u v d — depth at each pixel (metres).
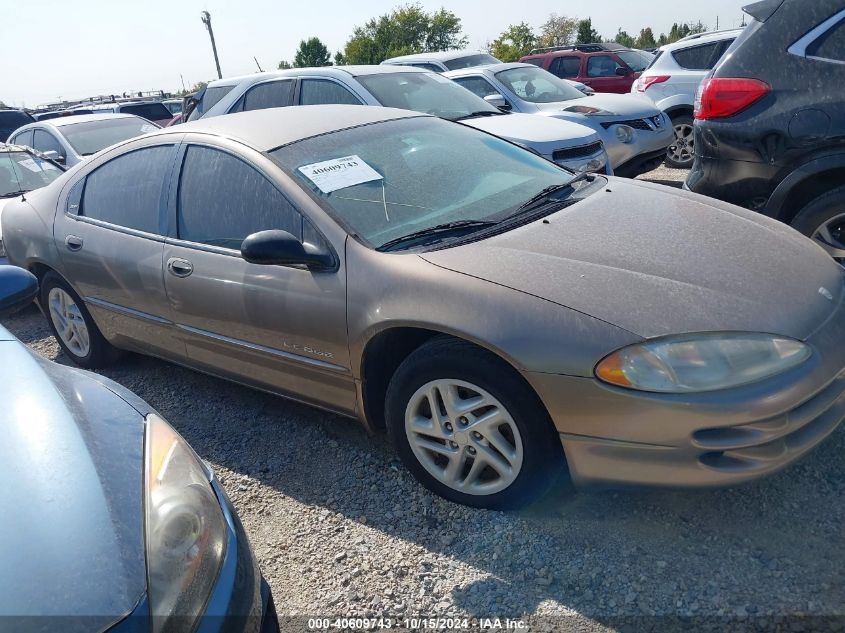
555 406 2.43
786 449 2.36
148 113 19.06
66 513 1.69
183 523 1.78
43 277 4.61
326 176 3.24
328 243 2.99
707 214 3.18
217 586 1.71
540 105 8.14
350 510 2.92
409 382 2.79
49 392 2.13
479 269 2.67
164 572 1.64
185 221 3.56
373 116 3.85
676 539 2.50
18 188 7.00
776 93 3.98
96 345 4.48
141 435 2.06
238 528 1.95
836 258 3.94
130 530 1.69
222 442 3.58
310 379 3.18
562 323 2.42
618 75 14.25
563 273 2.61
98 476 1.82
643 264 2.65
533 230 2.98
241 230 3.31
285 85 7.32
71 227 4.18
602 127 7.45
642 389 2.30
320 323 2.97
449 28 49.81
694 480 2.34
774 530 2.49
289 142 3.44
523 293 2.53
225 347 3.47
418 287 2.70
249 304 3.21
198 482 1.95
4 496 1.72
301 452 3.40
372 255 2.88
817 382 2.36
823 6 3.89
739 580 2.29
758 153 4.06
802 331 2.42
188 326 3.59
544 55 15.31
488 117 6.98
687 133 9.43
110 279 3.92
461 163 3.62
